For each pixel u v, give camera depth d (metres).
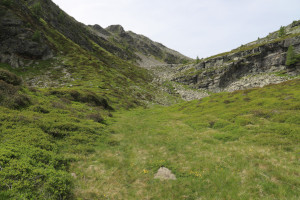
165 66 169.50
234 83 104.56
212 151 13.80
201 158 12.61
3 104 16.11
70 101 29.23
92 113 26.25
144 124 27.27
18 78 23.39
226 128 19.70
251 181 9.17
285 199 7.62
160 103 68.12
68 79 56.69
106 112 32.66
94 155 13.20
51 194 7.13
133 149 15.56
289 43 100.38
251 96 32.84
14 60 56.22
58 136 14.61
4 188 6.29
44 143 11.90
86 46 111.19
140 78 100.88
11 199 5.83
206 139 16.95
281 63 101.25
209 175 10.18
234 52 125.75
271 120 19.38
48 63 65.00
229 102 33.25
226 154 12.89
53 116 18.27
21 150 9.45
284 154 11.93
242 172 10.14
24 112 16.36
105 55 118.88
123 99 52.78
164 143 16.91
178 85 112.75
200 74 118.12
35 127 13.88
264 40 163.50
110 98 48.16
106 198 8.34
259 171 10.07
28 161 8.52
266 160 11.34
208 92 102.44
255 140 15.03
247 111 23.89
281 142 13.62
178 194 8.74
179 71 151.75
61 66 65.88
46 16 99.12
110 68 87.19
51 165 9.46
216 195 8.38
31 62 61.22
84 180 9.53
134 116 36.12
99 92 49.06
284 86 34.53
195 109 36.06
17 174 7.15
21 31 63.56
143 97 67.75
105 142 16.55
